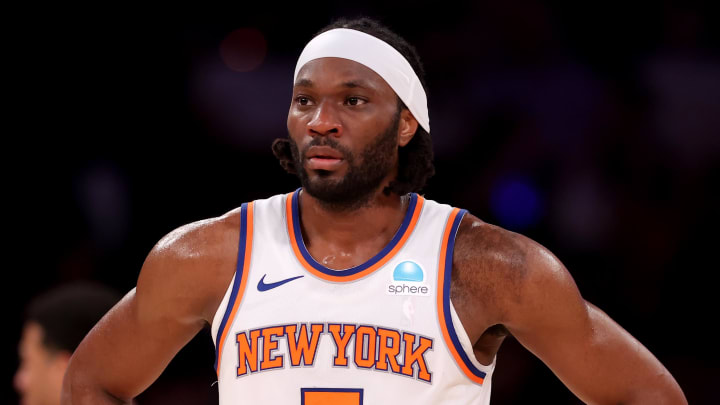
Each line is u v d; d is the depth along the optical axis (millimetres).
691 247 25703
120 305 10266
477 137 27219
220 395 9539
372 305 9266
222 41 29031
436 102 27750
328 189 9305
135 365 10180
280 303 9336
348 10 28625
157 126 28781
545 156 26625
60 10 28297
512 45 27672
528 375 22219
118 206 28266
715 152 26391
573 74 27250
